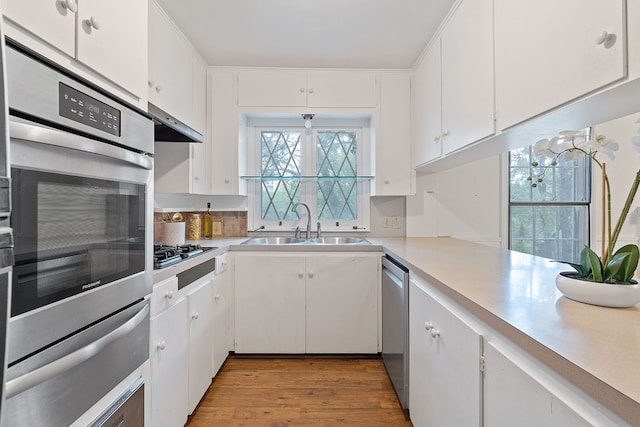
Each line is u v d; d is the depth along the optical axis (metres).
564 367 0.61
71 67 0.78
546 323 0.77
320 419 1.73
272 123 2.95
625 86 0.86
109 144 0.90
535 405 0.70
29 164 0.66
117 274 0.95
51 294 0.72
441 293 1.25
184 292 1.58
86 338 0.81
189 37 2.17
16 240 0.64
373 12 1.91
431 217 2.81
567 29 1.02
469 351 0.99
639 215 2.63
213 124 2.59
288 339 2.38
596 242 2.73
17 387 0.62
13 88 0.62
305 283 2.37
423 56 2.36
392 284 1.97
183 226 2.08
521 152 2.83
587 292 0.91
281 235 2.94
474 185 2.80
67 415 0.74
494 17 1.43
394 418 1.74
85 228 0.82
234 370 2.23
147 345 1.11
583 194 2.81
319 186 2.97
